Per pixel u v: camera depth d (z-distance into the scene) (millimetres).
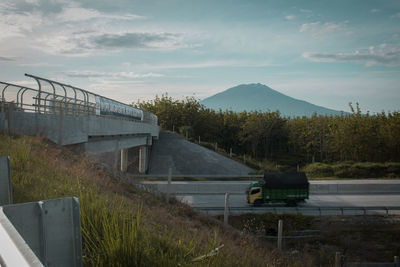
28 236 2971
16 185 7688
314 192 42656
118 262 4488
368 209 32688
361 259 23359
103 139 31062
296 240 26297
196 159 63875
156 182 42531
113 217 5387
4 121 15852
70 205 3396
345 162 60188
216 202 36469
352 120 73688
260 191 34906
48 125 19141
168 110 93875
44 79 19359
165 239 5730
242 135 93000
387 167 55344
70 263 3371
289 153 103438
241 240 14398
